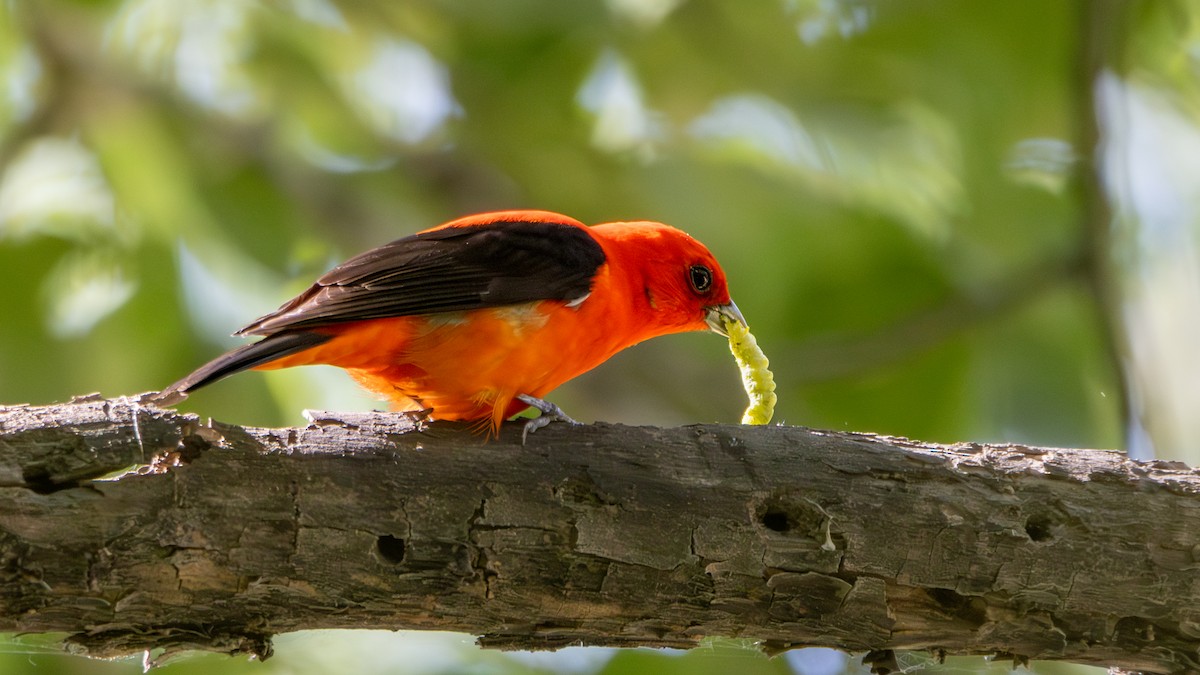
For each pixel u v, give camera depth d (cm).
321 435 637
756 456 670
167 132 1539
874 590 660
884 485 668
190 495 599
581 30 1466
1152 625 680
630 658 1311
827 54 1475
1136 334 1520
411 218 1572
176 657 666
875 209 1484
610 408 1580
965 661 976
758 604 658
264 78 1562
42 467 586
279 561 608
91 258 1534
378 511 623
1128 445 1354
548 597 641
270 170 1550
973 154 1448
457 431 663
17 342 1481
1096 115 1384
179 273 1520
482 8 1438
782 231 1475
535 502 640
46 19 1528
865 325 1536
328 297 771
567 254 841
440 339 778
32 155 1567
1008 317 1473
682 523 649
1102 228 1395
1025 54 1452
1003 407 1475
